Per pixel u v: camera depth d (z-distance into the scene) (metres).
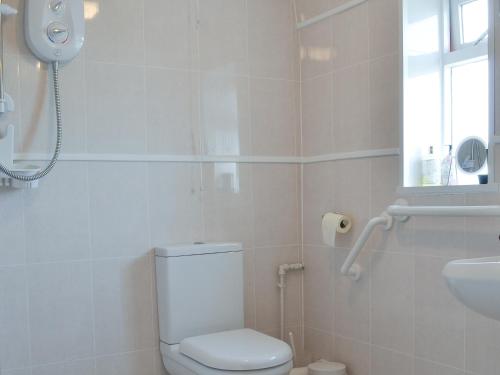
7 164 2.03
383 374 2.29
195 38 2.52
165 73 2.44
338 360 2.54
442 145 2.16
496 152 1.81
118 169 2.33
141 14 2.38
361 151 2.39
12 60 2.12
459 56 2.13
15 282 2.13
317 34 2.64
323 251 2.63
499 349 1.85
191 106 2.50
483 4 2.07
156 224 2.41
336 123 2.54
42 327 2.18
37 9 2.11
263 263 2.68
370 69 2.34
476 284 1.27
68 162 2.23
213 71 2.56
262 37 2.70
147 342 2.37
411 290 2.15
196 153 2.51
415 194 2.07
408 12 2.12
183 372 2.17
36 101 2.17
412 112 2.13
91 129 2.28
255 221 2.66
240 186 2.63
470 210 1.77
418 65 2.15
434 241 2.06
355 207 2.43
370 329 2.35
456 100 2.18
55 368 2.20
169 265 2.28
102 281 2.29
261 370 1.91
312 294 2.71
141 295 2.37
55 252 2.21
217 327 2.38
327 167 2.59
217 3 2.57
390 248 2.24
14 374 2.13
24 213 2.15
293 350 2.69
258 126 2.68
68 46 2.16
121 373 2.32
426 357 2.10
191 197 2.50
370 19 2.34
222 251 2.40
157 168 2.42
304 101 2.75
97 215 2.29
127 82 2.35
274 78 2.73
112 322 2.31
